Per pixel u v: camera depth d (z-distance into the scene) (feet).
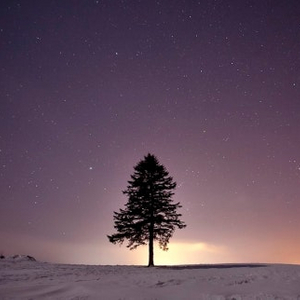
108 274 61.77
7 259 93.20
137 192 98.63
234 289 39.78
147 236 95.50
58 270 69.31
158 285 43.45
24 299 35.55
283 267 72.13
